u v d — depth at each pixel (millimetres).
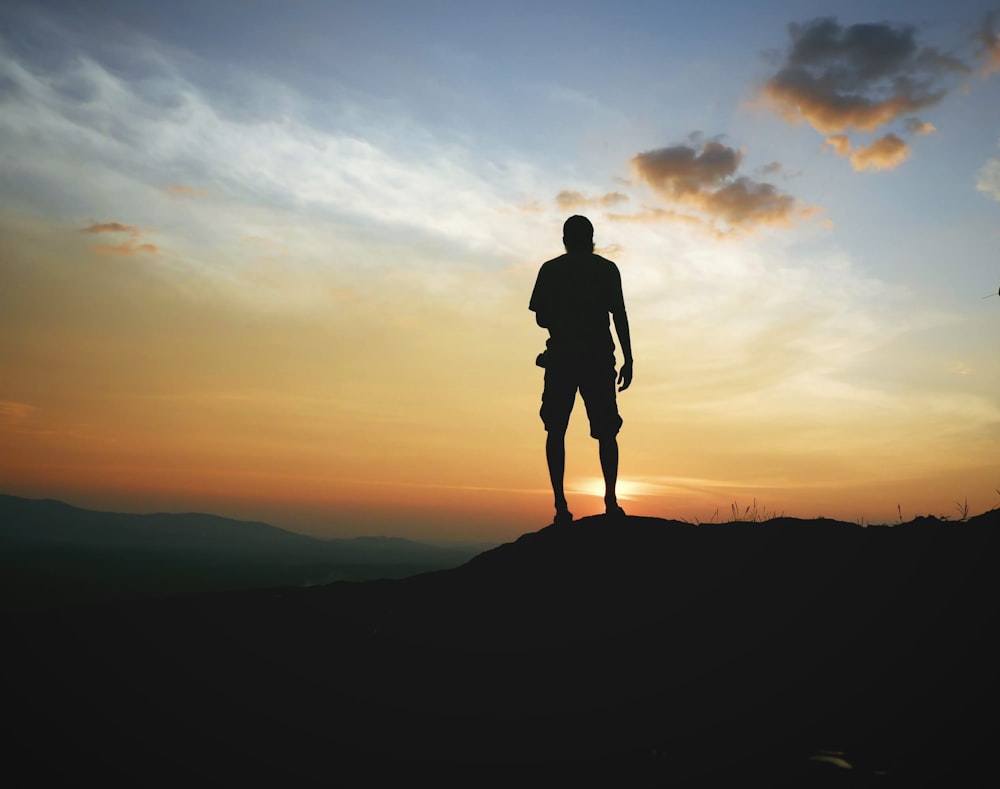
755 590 5969
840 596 5641
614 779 4203
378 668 5930
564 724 4879
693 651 5395
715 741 4398
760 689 4848
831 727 4332
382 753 4867
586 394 7484
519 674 5516
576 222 7758
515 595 6461
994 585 5219
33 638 6809
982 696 4262
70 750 5055
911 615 5207
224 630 6895
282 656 6328
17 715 5492
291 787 4570
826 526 6859
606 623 5898
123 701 5719
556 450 7473
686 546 6781
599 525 7188
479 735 4918
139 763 4895
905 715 4289
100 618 7254
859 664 4867
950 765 3783
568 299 7418
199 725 5363
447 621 6352
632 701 4992
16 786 4609
